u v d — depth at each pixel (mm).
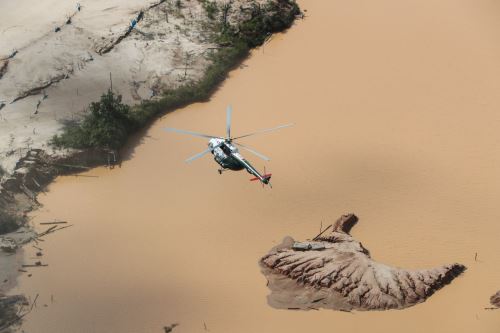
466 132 87438
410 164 83000
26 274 70125
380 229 74562
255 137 87250
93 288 68812
